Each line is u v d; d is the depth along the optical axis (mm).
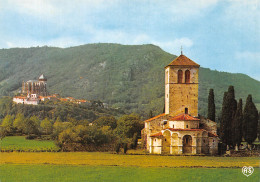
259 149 110938
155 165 82750
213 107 126500
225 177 70875
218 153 103500
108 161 89688
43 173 75938
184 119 101875
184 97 109688
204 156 97625
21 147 123625
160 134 103375
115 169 78750
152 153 104000
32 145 133875
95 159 93812
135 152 109562
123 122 143250
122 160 91000
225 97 117375
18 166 84125
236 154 99875
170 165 82312
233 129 110062
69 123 171625
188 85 109875
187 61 111188
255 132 114312
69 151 118250
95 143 123188
